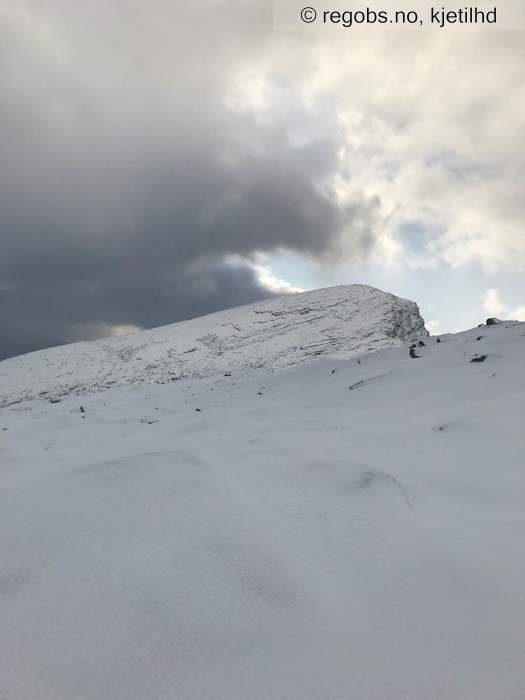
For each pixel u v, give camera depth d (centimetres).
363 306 7825
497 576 254
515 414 611
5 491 318
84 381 6406
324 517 291
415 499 387
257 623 196
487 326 1448
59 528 250
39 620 187
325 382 1239
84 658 171
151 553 227
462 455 518
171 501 275
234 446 511
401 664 185
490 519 357
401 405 796
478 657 193
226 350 7144
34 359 7562
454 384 847
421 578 242
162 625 187
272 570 226
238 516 266
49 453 619
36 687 159
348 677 176
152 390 2128
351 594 224
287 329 7581
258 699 163
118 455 537
